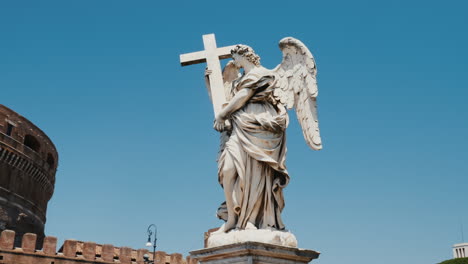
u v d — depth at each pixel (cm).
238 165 709
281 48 819
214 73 828
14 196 6038
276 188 726
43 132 6844
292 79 808
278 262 676
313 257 714
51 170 7188
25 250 4397
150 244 4031
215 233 724
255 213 714
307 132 793
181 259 5056
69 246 4638
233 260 667
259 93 736
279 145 728
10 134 6103
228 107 732
